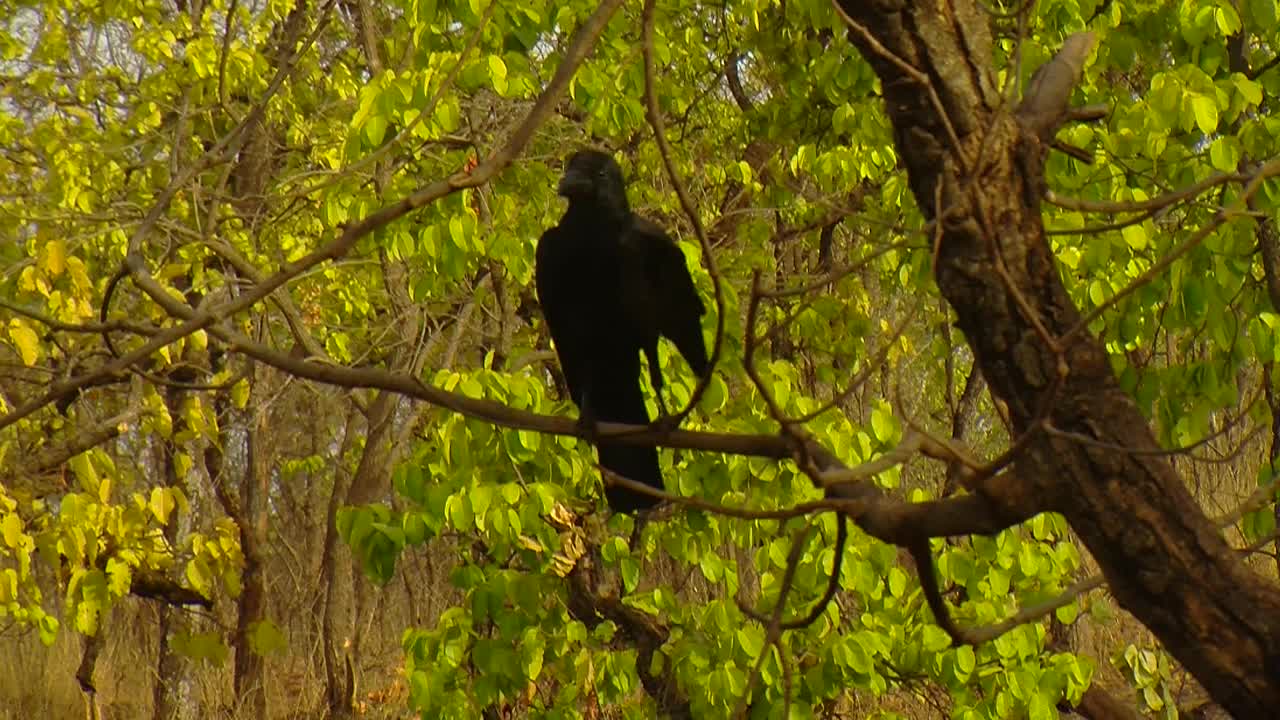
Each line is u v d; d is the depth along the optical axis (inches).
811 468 177.9
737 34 550.3
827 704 496.1
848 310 516.1
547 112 205.0
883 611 402.0
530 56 470.9
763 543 416.8
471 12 409.7
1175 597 171.2
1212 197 379.2
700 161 573.3
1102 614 454.9
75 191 566.3
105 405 587.2
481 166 201.5
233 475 1032.8
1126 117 371.2
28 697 874.8
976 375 566.6
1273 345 366.0
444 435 387.5
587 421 300.4
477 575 413.1
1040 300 181.9
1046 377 179.6
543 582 430.9
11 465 492.4
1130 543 173.2
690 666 415.2
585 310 299.6
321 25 364.2
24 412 205.8
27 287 439.5
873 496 200.7
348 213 440.8
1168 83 366.3
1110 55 402.3
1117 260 384.2
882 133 444.1
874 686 390.0
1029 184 185.0
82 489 506.0
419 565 952.9
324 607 975.0
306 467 905.5
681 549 421.1
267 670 845.2
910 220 425.1
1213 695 169.6
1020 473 179.8
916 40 185.5
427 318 616.1
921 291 404.8
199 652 476.4
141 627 941.2
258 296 201.8
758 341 182.1
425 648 430.3
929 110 185.6
